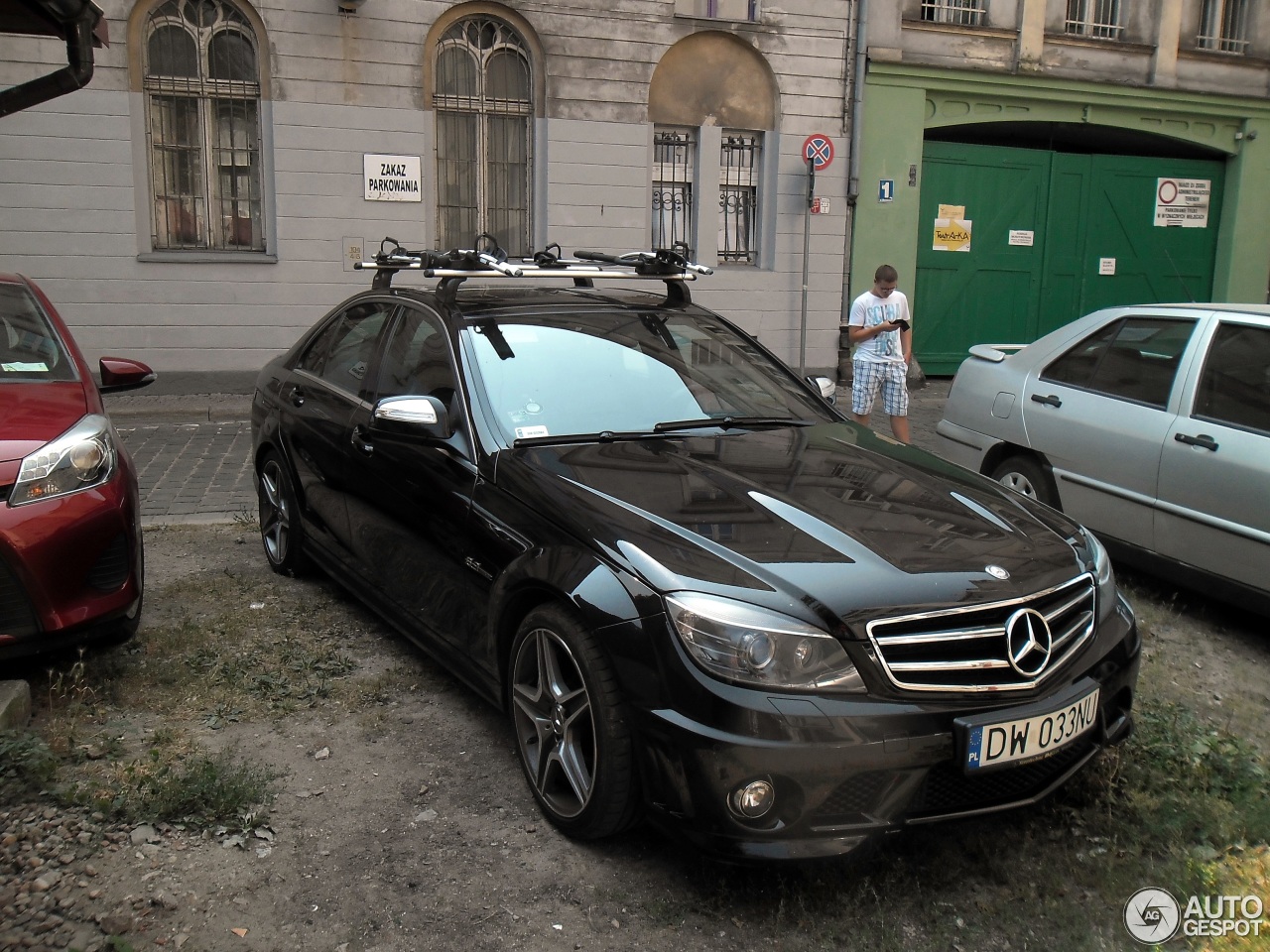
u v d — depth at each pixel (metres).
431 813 3.54
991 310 15.17
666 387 4.43
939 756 2.94
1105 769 3.78
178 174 11.61
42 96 5.62
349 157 11.93
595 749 3.16
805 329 13.90
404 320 4.88
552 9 12.40
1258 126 15.71
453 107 12.38
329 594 5.59
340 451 4.92
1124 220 15.62
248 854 3.29
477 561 3.80
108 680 4.41
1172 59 15.16
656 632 3.00
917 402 13.37
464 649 3.96
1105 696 3.34
